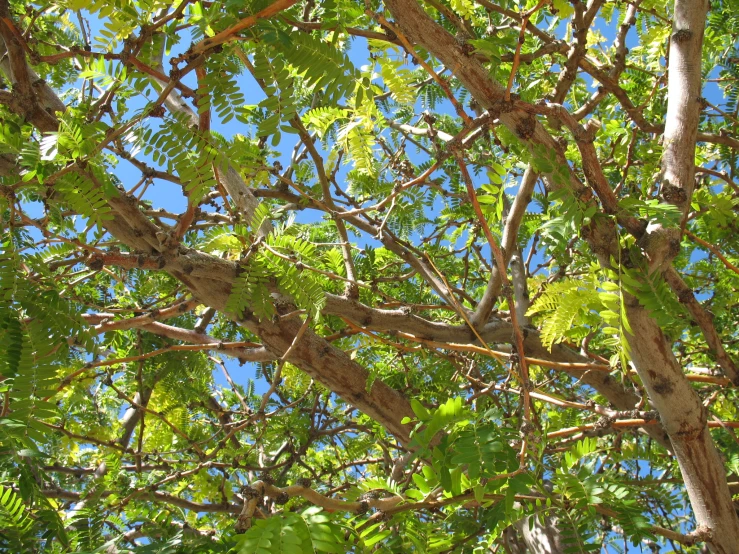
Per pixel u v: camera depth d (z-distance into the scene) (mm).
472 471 1512
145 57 1649
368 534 1545
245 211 2576
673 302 2238
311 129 3180
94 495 2516
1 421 1461
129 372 3889
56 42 2918
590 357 3582
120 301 3846
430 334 3273
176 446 3834
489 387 3166
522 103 1932
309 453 5004
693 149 2320
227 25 1466
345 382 2982
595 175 2029
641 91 3936
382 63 2084
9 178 1759
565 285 2322
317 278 2535
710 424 2717
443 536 1890
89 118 1913
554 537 2654
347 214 2488
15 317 1536
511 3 2826
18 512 1499
